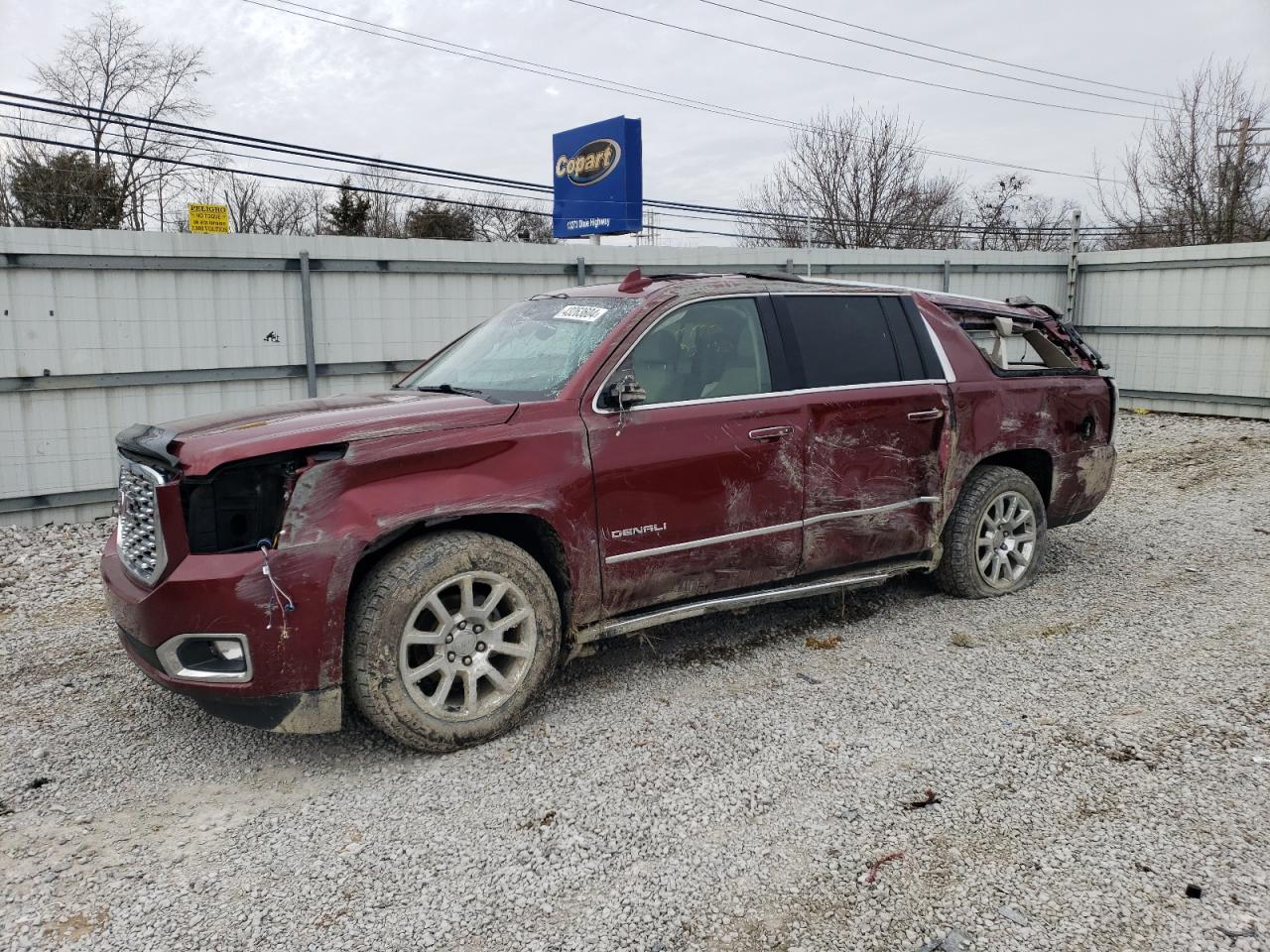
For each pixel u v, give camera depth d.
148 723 4.00
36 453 8.59
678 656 4.61
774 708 3.97
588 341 4.15
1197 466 10.26
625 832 3.03
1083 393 5.75
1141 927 2.50
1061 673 4.29
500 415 3.73
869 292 5.04
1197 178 24.23
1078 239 16.38
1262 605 5.24
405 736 3.48
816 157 32.25
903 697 4.05
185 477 3.23
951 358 5.17
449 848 2.97
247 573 3.20
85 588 6.33
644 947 2.48
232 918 2.64
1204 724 3.72
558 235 18.14
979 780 3.31
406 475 3.49
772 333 4.55
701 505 4.18
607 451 3.91
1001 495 5.37
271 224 42.69
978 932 2.50
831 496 4.62
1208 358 14.65
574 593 3.88
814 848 2.92
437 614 3.50
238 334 9.52
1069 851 2.87
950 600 5.41
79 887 2.80
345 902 2.70
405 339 10.55
